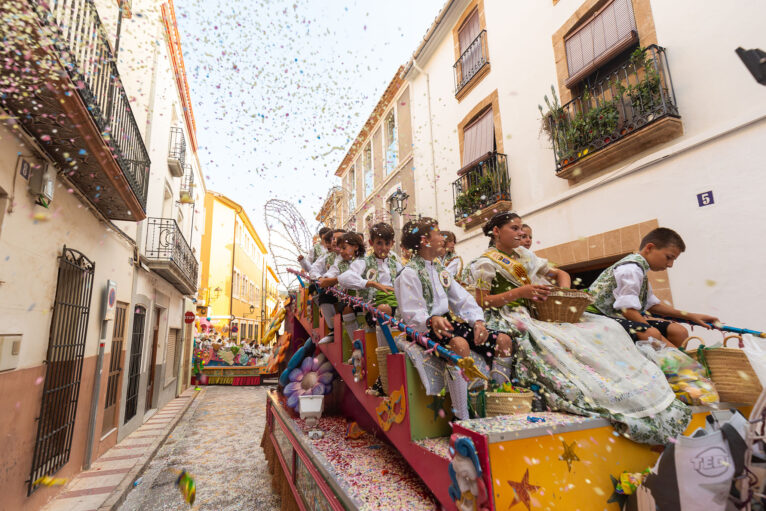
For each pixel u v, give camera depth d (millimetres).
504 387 2029
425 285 2201
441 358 1993
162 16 9367
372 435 3156
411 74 11773
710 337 4148
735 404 1971
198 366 18203
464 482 1394
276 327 6492
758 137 4031
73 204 4918
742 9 4246
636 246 5141
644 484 1443
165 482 5195
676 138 4781
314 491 2584
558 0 6770
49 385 4270
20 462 3744
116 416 7277
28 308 3865
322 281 3818
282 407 4645
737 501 1257
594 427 1594
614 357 2039
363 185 16297
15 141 3574
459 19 9797
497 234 2645
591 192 5887
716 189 4336
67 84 3307
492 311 2492
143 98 8625
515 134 7637
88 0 4297
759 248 3926
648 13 5230
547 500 1383
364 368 2762
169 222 10094
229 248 25922
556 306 2312
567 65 6539
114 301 6574
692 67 4684
